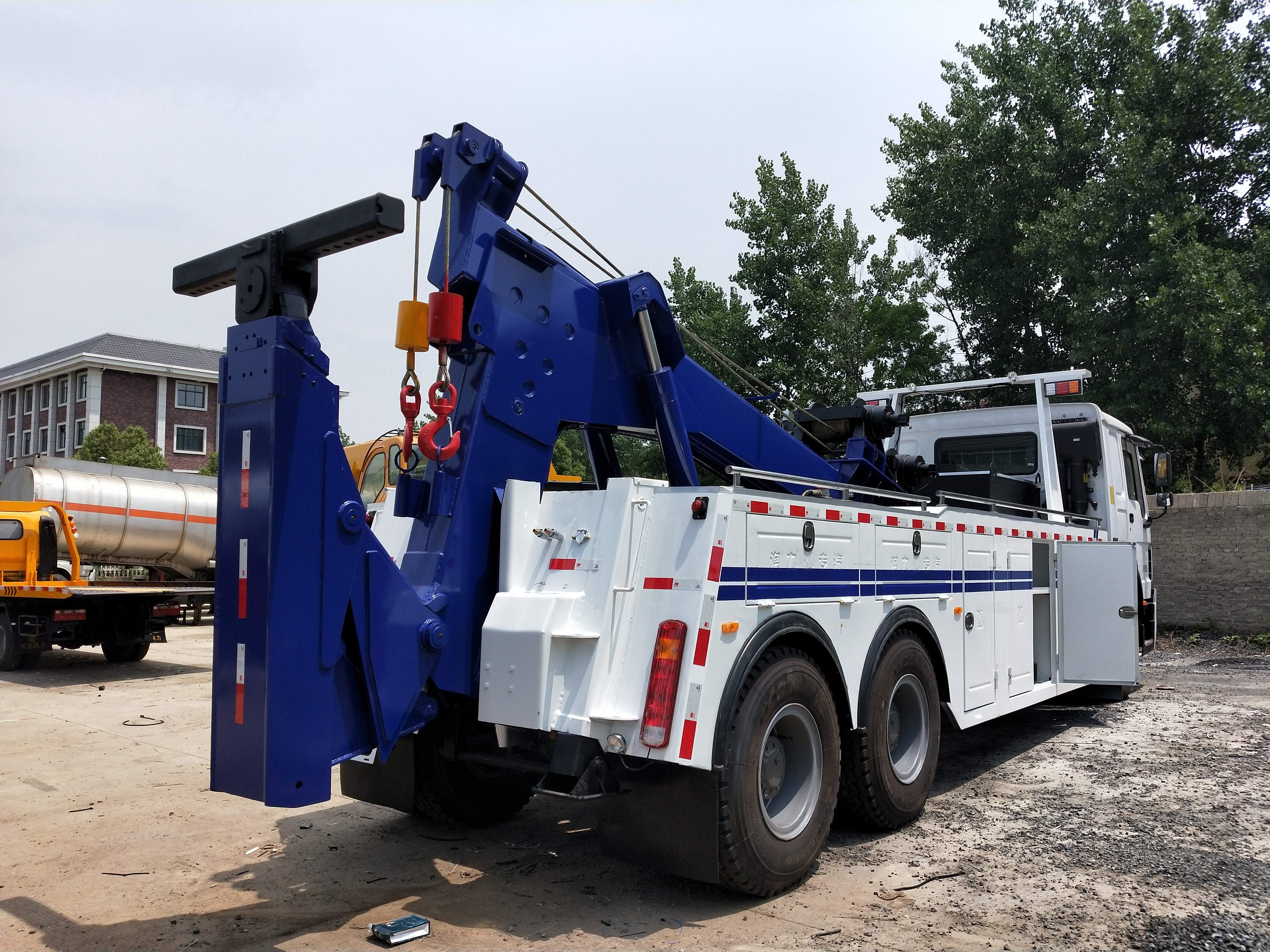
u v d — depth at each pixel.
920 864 4.25
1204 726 7.69
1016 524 6.70
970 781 5.87
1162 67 16.72
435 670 3.78
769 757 3.95
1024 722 7.96
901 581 5.03
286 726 3.21
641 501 3.85
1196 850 4.42
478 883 4.05
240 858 4.43
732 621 3.65
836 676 4.34
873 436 6.67
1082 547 7.28
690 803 3.57
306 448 3.34
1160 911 3.66
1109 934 3.43
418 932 3.45
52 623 11.95
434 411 3.77
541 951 3.30
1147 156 16.00
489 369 4.05
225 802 5.50
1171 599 14.34
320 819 5.13
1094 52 18.88
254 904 3.82
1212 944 3.35
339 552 3.42
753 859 3.62
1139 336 15.17
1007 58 19.22
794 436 6.86
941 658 5.42
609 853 3.74
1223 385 14.52
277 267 3.38
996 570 6.30
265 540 3.22
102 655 14.46
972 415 8.97
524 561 4.00
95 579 16.78
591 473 5.47
